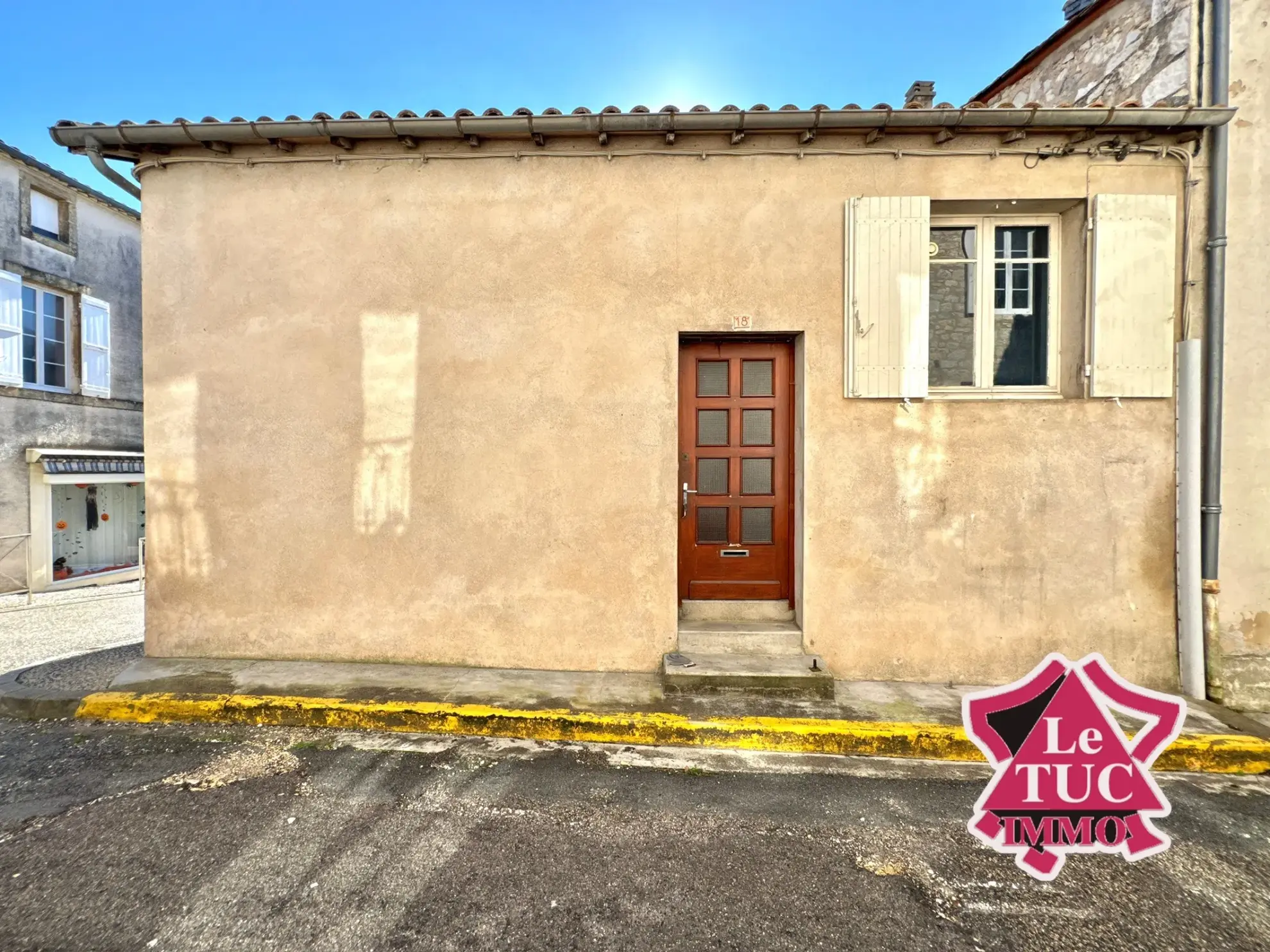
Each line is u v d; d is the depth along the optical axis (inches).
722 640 158.9
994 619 154.2
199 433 165.9
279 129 153.0
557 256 159.9
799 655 156.7
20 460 364.5
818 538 156.8
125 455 423.2
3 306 354.9
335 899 84.5
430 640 163.3
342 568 164.4
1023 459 153.1
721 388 170.4
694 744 131.1
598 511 159.8
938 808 108.7
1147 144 147.9
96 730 136.8
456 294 161.9
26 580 363.9
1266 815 107.7
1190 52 149.3
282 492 165.0
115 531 436.8
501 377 161.2
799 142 154.2
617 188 158.4
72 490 410.0
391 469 163.3
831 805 109.7
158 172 164.9
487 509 161.8
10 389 360.2
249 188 163.8
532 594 161.3
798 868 92.3
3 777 116.2
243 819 103.0
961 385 162.6
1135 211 148.3
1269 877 91.0
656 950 76.7
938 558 154.9
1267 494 147.3
